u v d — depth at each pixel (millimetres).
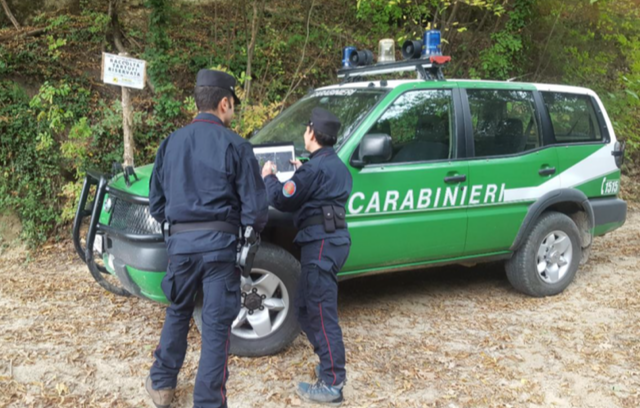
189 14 8781
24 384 3305
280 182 3271
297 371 3564
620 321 4457
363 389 3375
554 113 4949
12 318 4289
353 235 3951
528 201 4715
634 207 8656
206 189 2756
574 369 3676
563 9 9523
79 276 5293
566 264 5055
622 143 5387
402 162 4117
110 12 7855
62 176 6484
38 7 8109
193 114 6973
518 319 4480
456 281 5438
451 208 4340
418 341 4039
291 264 3670
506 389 3414
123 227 3590
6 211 6125
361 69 4914
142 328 4168
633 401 3311
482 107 4535
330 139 3266
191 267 2773
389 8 8266
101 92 7262
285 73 8516
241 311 3625
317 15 9602
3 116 6297
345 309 4637
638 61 9484
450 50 9641
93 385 3342
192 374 3496
